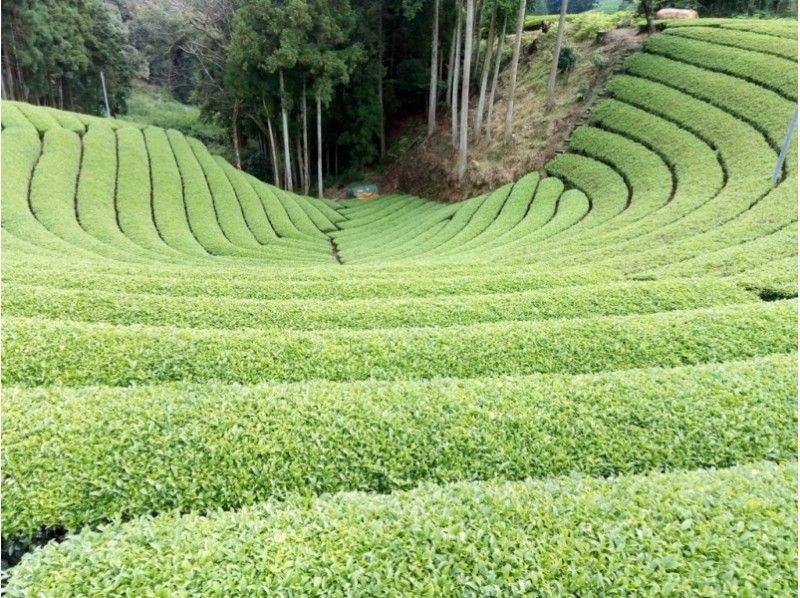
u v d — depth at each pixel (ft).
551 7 248.11
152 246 82.28
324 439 24.67
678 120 96.22
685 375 29.78
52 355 31.58
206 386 28.02
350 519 19.07
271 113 143.64
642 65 112.78
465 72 116.06
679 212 71.26
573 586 16.35
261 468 23.25
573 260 62.13
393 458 24.26
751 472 21.76
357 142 154.51
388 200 138.41
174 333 34.55
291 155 168.55
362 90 148.25
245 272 58.49
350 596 16.08
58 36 154.51
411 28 153.99
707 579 16.28
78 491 22.00
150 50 238.07
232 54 124.88
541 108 123.13
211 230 95.04
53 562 17.51
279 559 17.17
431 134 143.84
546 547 17.71
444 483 23.66
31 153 100.27
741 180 73.97
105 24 188.24
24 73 162.20
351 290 50.21
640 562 16.98
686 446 25.30
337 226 120.67
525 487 20.99
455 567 16.90
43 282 46.39
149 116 223.51
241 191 118.42
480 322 41.65
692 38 114.11
